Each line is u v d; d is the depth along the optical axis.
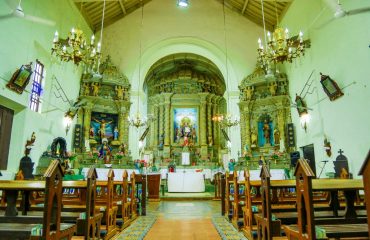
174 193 15.83
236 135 16.17
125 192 6.77
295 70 13.83
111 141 15.30
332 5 8.66
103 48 16.19
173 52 17.69
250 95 15.91
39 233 3.24
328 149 10.36
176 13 17.11
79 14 14.06
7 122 9.27
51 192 3.33
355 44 8.79
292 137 13.80
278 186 4.63
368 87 8.20
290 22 14.03
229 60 16.67
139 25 16.80
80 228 4.23
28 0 9.57
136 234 5.95
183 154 20.30
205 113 22.62
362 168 2.48
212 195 14.52
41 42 10.53
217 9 17.20
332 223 4.12
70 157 11.78
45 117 11.06
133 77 16.22
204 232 6.22
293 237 3.69
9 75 8.69
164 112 22.81
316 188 3.99
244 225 5.98
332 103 10.26
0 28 8.22
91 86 14.77
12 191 4.19
